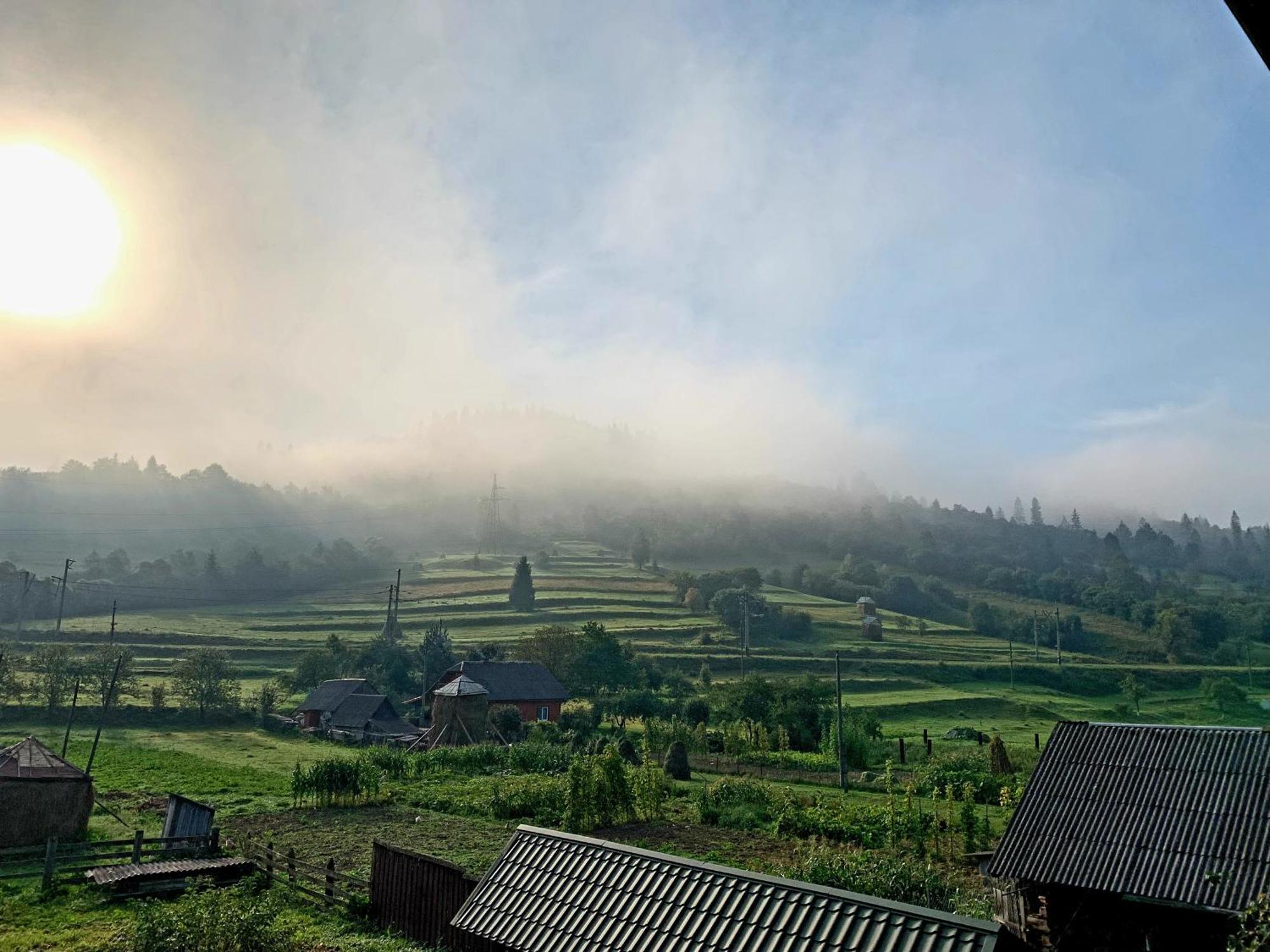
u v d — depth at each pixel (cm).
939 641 16275
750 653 13262
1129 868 2008
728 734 6550
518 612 16025
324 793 4109
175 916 1723
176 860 2759
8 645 10288
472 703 7294
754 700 7294
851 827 3453
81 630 12875
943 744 7444
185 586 18962
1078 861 2077
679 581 18650
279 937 1786
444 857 3028
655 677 10406
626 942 1290
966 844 3250
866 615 17475
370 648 10675
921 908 1158
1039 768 2358
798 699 7338
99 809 3825
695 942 1242
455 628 14688
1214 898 1864
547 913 1413
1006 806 4062
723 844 3366
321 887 2492
